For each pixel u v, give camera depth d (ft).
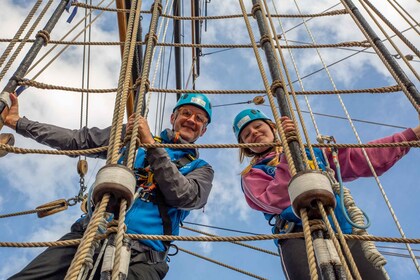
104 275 7.59
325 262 7.62
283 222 12.55
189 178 12.92
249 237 8.77
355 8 17.70
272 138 15.46
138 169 12.84
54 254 11.67
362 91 14.62
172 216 12.49
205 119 15.87
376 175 13.28
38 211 16.52
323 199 8.16
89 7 18.89
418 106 12.46
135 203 12.09
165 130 14.99
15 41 13.98
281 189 12.50
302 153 9.47
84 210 13.05
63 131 14.49
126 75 11.19
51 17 16.71
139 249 11.23
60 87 14.51
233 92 14.80
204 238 8.67
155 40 14.61
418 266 10.96
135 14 13.60
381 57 14.60
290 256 11.73
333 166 13.66
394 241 8.46
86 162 17.74
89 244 7.41
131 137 9.68
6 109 12.99
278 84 12.55
